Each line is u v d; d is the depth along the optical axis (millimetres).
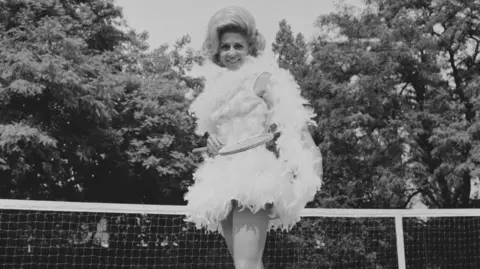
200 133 2807
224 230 2617
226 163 2541
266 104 2646
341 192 20219
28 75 14922
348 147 19859
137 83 18703
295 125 2549
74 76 15117
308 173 2484
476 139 17812
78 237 15070
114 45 20734
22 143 15172
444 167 18078
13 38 15703
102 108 16297
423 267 15156
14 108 16062
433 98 19594
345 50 19750
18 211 14672
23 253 14141
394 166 18781
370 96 18797
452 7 19312
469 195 19969
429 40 18734
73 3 19250
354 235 15328
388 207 19922
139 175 18625
